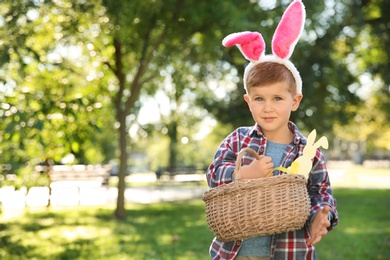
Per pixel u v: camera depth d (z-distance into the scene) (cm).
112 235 884
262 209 229
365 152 5300
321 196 263
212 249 271
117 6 912
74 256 687
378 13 1778
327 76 1628
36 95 738
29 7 804
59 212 1276
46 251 730
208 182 271
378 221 1048
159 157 2897
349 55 1920
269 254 259
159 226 1001
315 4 1121
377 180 2698
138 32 1066
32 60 855
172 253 708
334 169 4119
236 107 1800
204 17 1030
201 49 1172
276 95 256
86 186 2139
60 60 1096
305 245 254
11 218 1152
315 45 1625
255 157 248
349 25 1706
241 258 262
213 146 3181
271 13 1087
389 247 750
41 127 627
